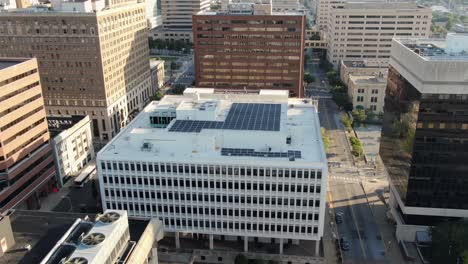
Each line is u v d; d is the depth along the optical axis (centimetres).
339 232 12469
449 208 11231
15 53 18712
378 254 11494
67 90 19150
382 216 13300
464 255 9994
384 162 13600
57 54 18538
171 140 11056
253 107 13738
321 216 10588
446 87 10031
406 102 11281
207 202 10875
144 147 11188
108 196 11231
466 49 11400
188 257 11256
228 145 11306
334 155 17650
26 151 13150
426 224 11638
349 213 13450
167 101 14700
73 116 17212
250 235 11088
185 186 10775
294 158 10469
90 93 19050
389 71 13125
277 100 14788
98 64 18438
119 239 7281
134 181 10925
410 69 10975
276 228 10925
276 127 11669
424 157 10775
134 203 11206
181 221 11231
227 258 11244
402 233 11775
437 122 10369
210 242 11375
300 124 12700
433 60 9956
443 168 10800
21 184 12950
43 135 13962
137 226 8456
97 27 17800
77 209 13788
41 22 18038
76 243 7006
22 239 7762
